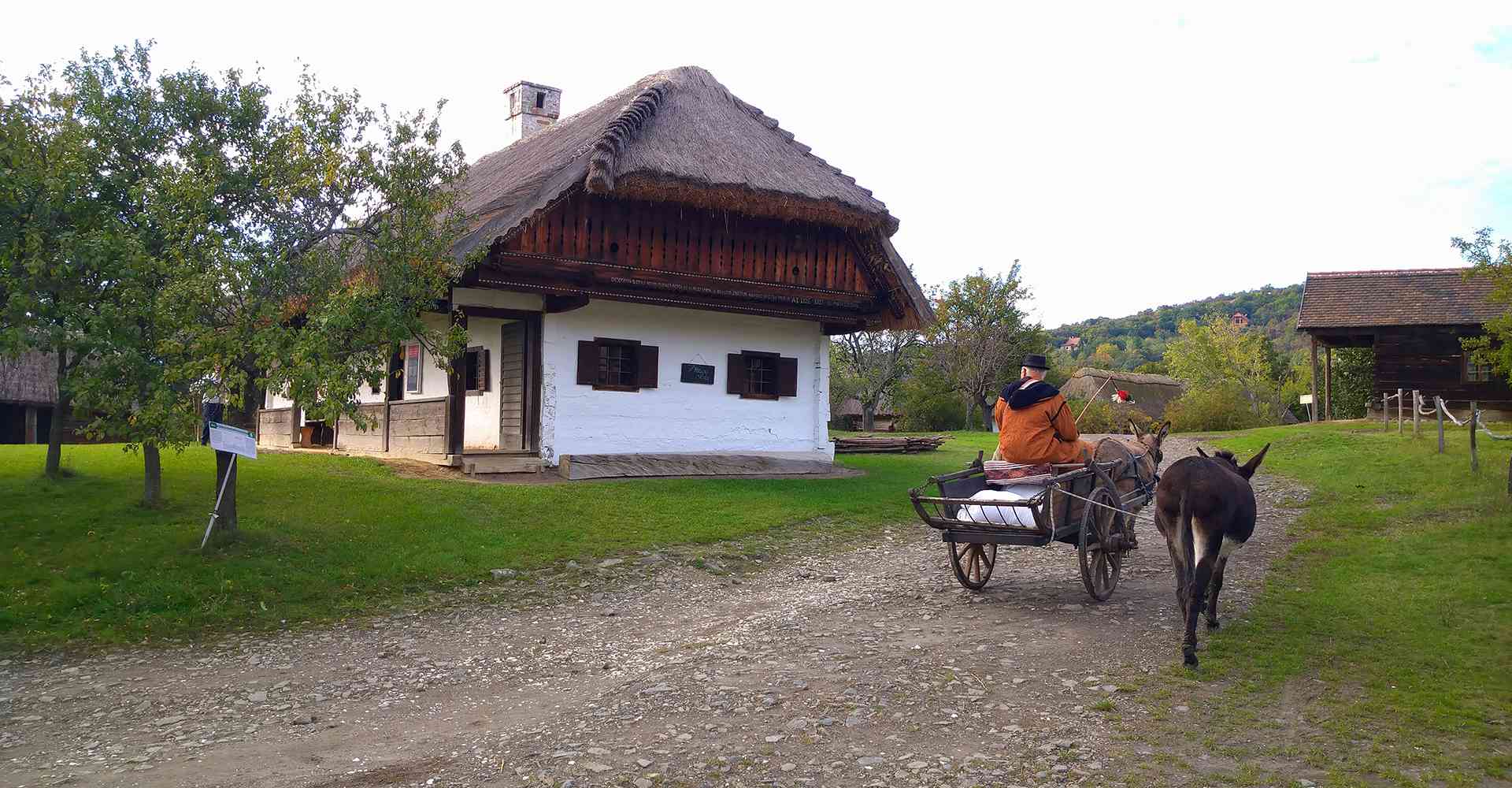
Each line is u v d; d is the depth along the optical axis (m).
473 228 15.45
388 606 9.39
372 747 5.73
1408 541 10.89
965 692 6.33
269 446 23.06
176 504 11.90
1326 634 7.56
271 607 9.14
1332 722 5.66
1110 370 55.19
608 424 17.41
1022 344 46.69
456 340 11.47
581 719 6.07
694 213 17.14
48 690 6.96
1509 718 5.68
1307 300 30.45
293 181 10.55
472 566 10.66
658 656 7.67
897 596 9.53
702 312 18.56
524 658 7.76
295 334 9.95
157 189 10.29
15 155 9.90
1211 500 7.02
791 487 16.52
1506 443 18.50
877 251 18.31
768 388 19.59
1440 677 6.46
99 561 9.69
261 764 5.44
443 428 16.42
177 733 6.04
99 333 9.50
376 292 10.79
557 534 12.12
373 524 11.77
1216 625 7.85
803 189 16.67
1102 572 9.12
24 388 28.62
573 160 15.56
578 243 15.93
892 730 5.66
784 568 11.37
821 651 7.47
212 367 9.84
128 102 10.91
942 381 47.72
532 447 16.98
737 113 19.30
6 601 8.72
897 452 24.19
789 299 18.03
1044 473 8.85
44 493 12.17
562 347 16.94
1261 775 4.91
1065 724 5.70
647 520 13.20
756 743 5.52
